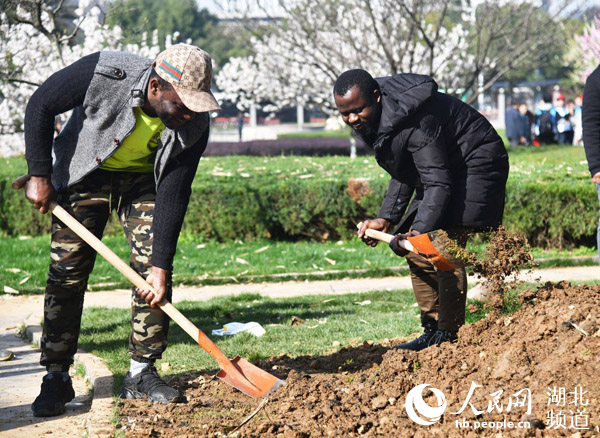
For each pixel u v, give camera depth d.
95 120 3.77
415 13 15.19
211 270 9.48
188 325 3.90
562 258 9.70
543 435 3.09
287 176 12.81
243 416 3.71
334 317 6.45
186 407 3.85
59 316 4.02
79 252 3.98
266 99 22.42
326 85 19.09
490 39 16.64
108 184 4.02
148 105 3.72
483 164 4.40
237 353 5.18
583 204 10.38
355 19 17.59
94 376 4.53
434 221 4.16
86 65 3.71
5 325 6.81
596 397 3.22
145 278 4.00
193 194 11.48
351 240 11.41
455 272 4.54
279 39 17.58
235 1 17.00
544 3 16.88
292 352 5.13
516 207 10.54
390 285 8.51
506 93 52.88
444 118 4.32
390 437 3.25
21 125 15.62
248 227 11.49
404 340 5.21
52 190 3.87
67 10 14.32
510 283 4.29
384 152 4.31
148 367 4.05
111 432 3.48
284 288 8.51
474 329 4.02
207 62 3.59
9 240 11.54
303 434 3.34
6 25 10.96
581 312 3.66
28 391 4.56
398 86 4.20
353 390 3.80
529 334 3.73
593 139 5.37
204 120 3.82
